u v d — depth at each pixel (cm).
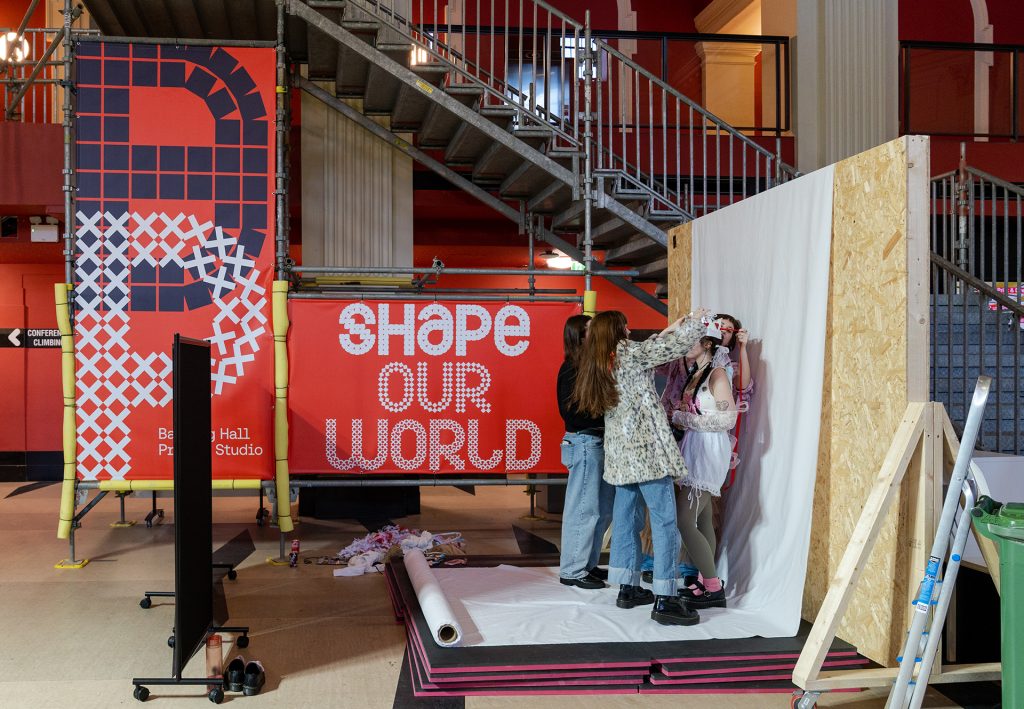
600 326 441
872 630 372
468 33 907
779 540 434
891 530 363
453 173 820
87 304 603
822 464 417
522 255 1129
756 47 1034
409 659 405
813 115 916
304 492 788
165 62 611
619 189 707
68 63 606
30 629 450
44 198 791
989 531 311
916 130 1021
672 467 420
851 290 395
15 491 930
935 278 641
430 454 639
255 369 618
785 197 444
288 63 739
